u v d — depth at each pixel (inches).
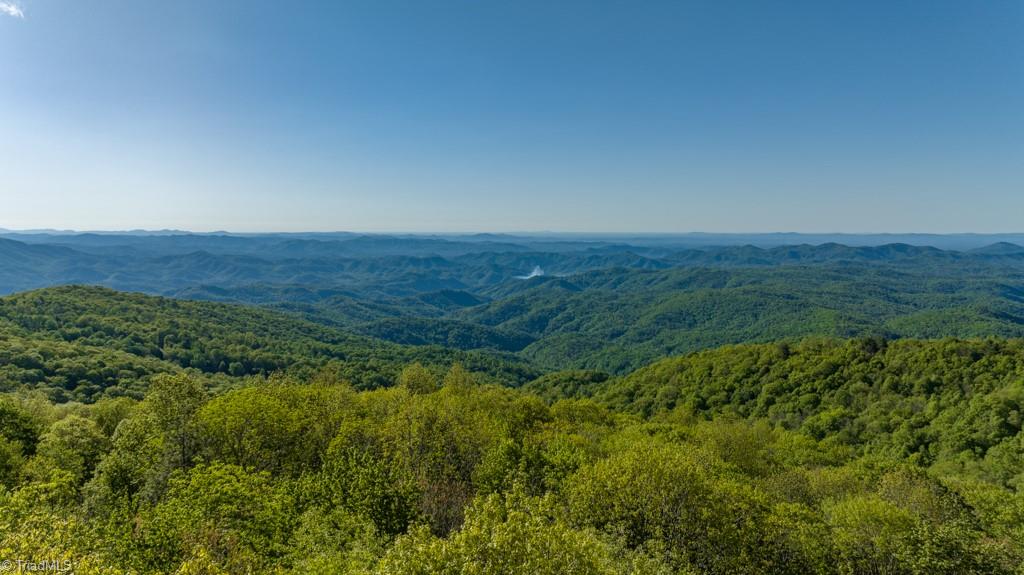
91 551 737.0
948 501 1413.6
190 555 748.6
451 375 3415.4
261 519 870.4
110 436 1833.2
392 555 644.7
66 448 1499.8
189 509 834.8
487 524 692.7
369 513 1012.5
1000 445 2405.3
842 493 1622.8
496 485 1360.7
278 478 1237.1
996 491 1477.6
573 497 1181.7
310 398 1955.0
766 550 1097.4
